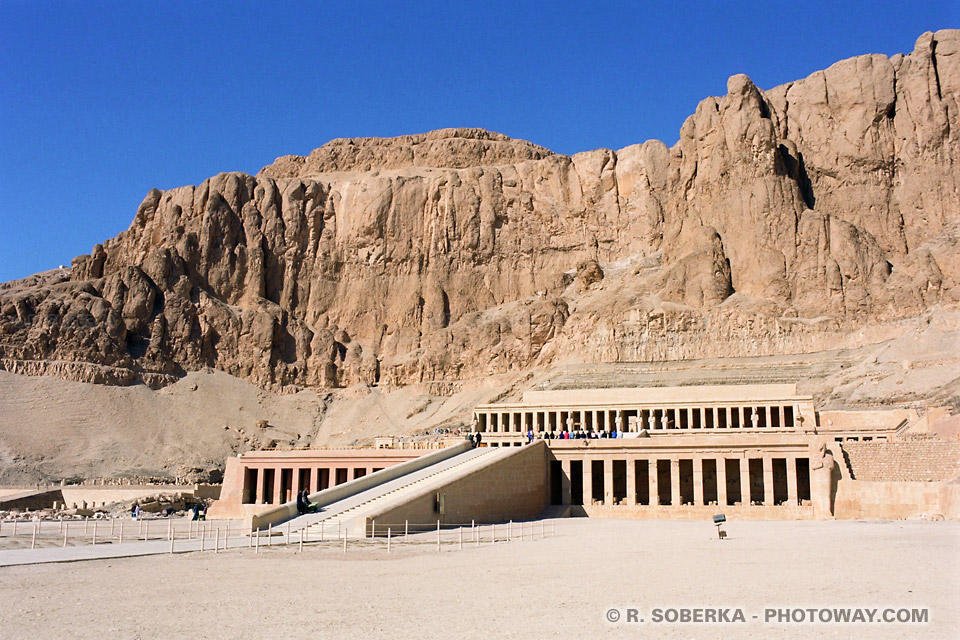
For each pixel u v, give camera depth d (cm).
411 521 6456
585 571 3797
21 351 19088
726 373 15462
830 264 16550
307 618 2753
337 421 19912
